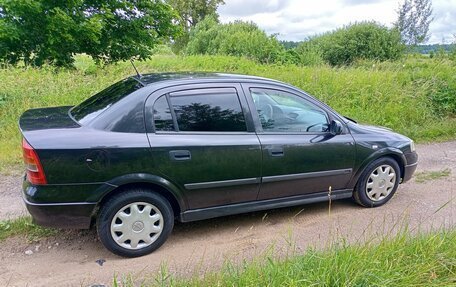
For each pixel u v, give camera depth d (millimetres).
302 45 25562
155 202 3422
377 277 2650
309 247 3184
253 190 3832
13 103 7457
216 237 3869
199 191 3572
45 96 7875
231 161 3623
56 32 12633
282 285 2584
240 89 3816
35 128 3275
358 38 25844
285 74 10320
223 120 3672
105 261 3369
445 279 2775
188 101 3568
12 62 12969
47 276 3125
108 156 3172
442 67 10805
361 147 4340
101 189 3193
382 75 9875
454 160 6652
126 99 3398
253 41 21781
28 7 11852
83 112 3656
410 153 4719
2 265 3258
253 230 4031
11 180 5180
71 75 8953
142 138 3305
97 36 14016
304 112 4117
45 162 3045
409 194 5082
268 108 3936
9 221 3953
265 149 3771
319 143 4070
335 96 8992
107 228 3297
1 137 6695
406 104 8938
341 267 2693
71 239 3736
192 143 3459
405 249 3016
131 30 15734
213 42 27562
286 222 4227
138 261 3383
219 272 2912
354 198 4590
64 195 3127
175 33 17312
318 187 4215
